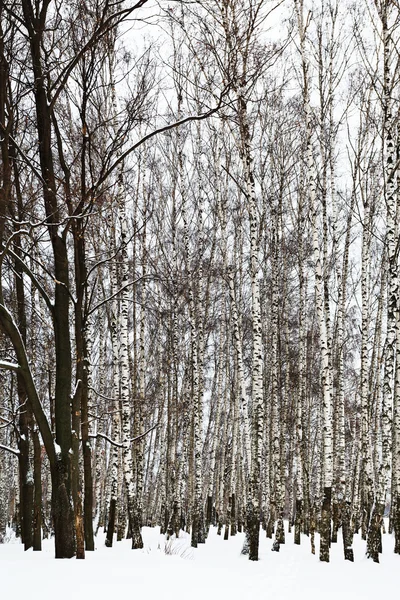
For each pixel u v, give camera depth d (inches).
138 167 853.2
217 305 1198.9
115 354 811.4
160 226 983.0
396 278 583.8
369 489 828.6
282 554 654.5
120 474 805.9
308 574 480.7
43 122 478.9
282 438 932.0
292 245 985.5
